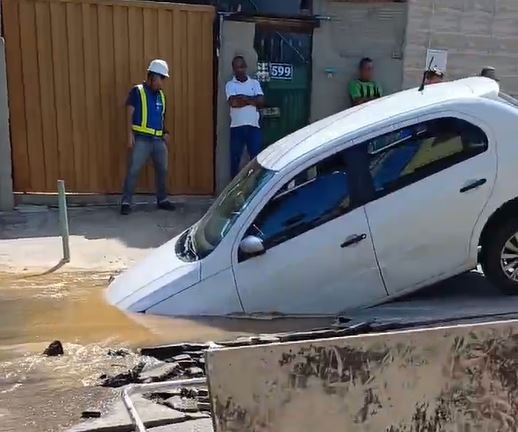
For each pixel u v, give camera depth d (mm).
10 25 9992
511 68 12180
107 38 10383
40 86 10227
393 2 11305
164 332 5273
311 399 2934
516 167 5820
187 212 10312
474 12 11734
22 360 4773
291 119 11430
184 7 10617
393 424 3045
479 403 3150
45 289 6520
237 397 2844
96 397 4180
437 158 5805
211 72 10914
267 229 5664
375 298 5773
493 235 5895
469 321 5281
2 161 10008
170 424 3805
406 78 11562
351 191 5723
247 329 5344
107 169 10664
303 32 11203
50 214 9945
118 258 8062
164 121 10633
